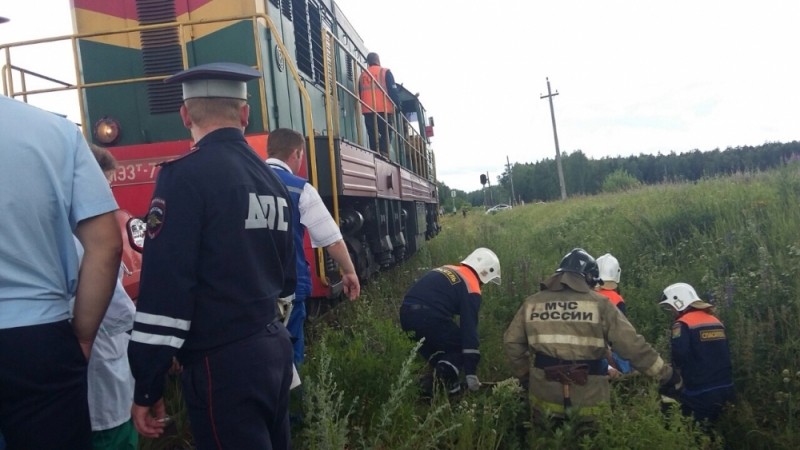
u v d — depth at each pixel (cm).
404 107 1488
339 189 632
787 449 435
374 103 952
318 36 852
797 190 1002
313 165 588
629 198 1620
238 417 245
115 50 651
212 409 245
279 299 287
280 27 711
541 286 462
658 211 1074
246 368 246
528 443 419
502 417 448
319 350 497
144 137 647
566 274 448
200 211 241
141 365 235
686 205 1031
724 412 477
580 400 422
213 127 264
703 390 473
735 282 637
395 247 1027
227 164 252
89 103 654
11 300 212
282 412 271
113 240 235
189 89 265
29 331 213
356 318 646
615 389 486
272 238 264
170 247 236
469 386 491
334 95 750
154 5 650
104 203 233
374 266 843
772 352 516
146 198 563
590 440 388
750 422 457
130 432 321
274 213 266
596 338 431
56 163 223
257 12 653
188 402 251
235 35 641
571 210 1889
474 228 1711
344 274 433
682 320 488
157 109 643
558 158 4712
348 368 463
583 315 433
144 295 236
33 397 216
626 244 948
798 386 483
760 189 1052
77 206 228
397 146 1115
